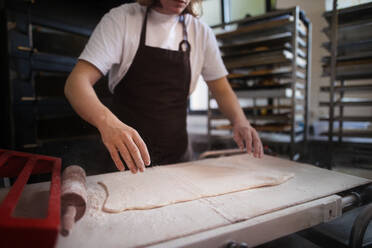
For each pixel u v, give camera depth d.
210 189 0.71
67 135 1.79
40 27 1.68
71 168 0.70
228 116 1.18
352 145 1.21
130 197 0.66
